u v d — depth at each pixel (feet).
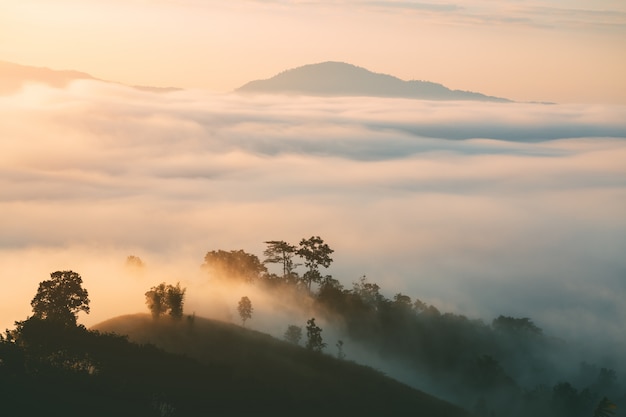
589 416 478.59
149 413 278.26
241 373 351.25
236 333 414.41
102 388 289.53
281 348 406.21
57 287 358.64
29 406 262.26
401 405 365.61
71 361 309.83
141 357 335.88
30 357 303.89
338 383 370.53
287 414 319.88
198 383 322.14
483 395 478.59
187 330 406.41
